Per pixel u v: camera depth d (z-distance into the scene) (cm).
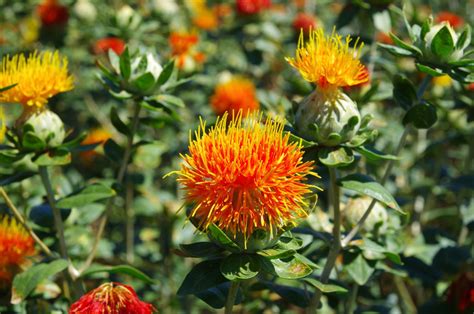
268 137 46
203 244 49
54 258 57
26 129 54
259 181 46
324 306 68
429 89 74
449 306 62
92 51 101
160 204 77
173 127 86
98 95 105
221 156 46
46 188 57
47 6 99
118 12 78
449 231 90
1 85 54
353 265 56
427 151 74
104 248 76
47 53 55
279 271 48
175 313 78
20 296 54
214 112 76
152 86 57
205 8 115
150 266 77
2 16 112
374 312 65
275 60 105
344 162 50
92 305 49
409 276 65
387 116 89
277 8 117
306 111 50
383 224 59
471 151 73
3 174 57
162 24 90
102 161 86
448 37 51
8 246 58
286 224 48
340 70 49
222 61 108
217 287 53
